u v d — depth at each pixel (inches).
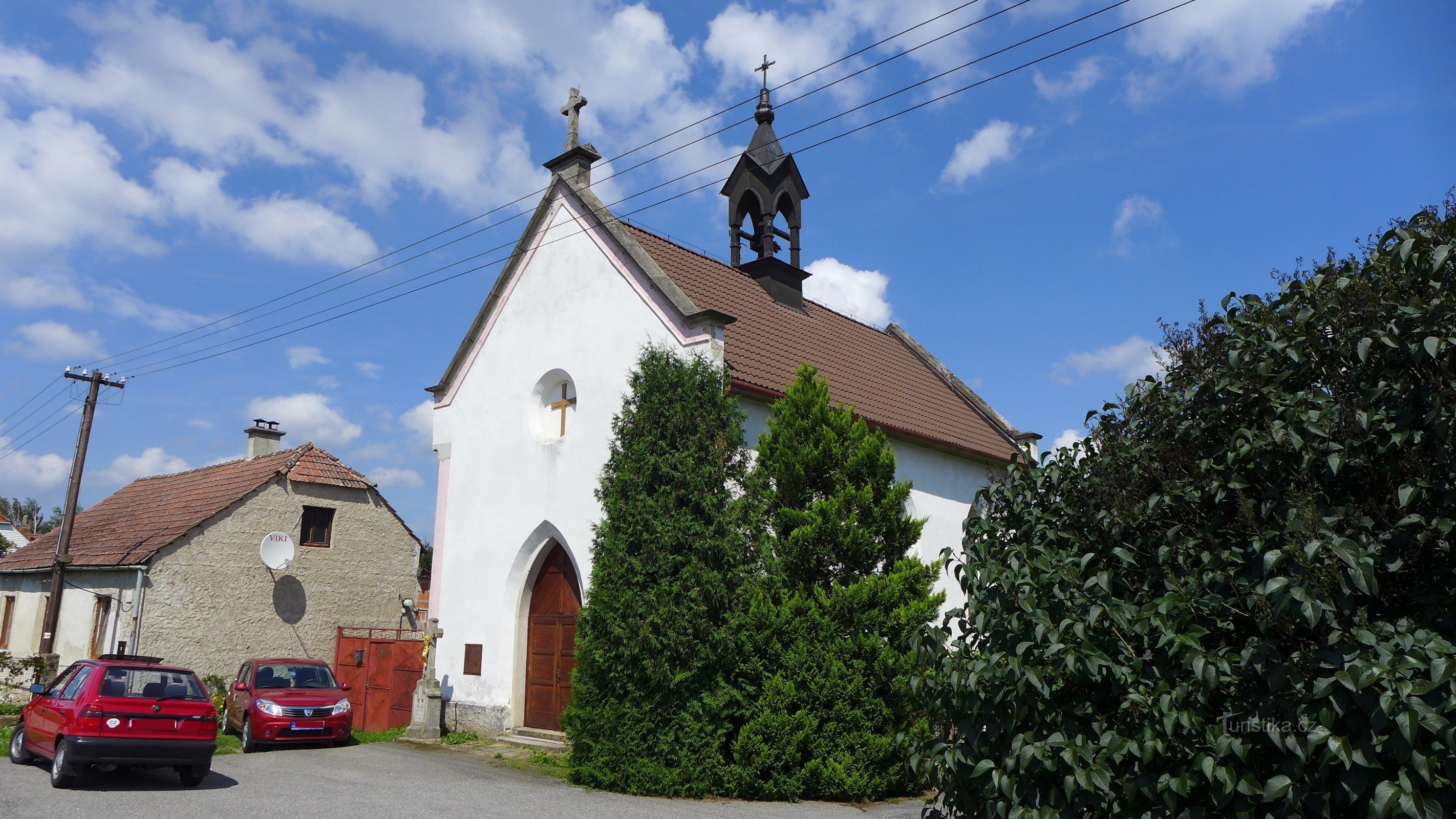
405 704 733.9
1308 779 150.1
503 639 639.8
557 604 629.6
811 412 521.0
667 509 477.4
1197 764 158.2
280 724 611.2
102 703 455.2
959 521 744.3
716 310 557.3
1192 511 182.2
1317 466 165.5
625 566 473.7
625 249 613.6
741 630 463.5
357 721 757.9
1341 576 146.7
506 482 659.4
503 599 644.7
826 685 462.6
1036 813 180.4
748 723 457.7
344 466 1039.0
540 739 603.8
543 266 673.0
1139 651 182.2
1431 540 151.9
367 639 795.4
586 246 644.7
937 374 949.2
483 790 459.5
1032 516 213.6
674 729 459.5
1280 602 147.1
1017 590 191.8
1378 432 157.8
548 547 637.9
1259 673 156.0
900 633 476.1
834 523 488.1
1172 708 162.6
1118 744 168.2
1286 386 177.9
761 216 834.8
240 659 902.4
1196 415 189.3
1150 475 191.6
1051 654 175.3
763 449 522.9
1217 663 156.9
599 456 599.8
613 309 615.5
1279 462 168.9
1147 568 189.0
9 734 653.3
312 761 562.3
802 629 470.3
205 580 891.4
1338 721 150.3
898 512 511.2
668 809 420.5
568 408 646.5
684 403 495.2
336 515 1002.1
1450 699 134.4
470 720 644.7
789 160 848.9
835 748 465.4
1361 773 144.2
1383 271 165.2
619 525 486.6
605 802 435.8
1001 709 192.4
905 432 683.4
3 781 473.1
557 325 651.5
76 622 918.4
